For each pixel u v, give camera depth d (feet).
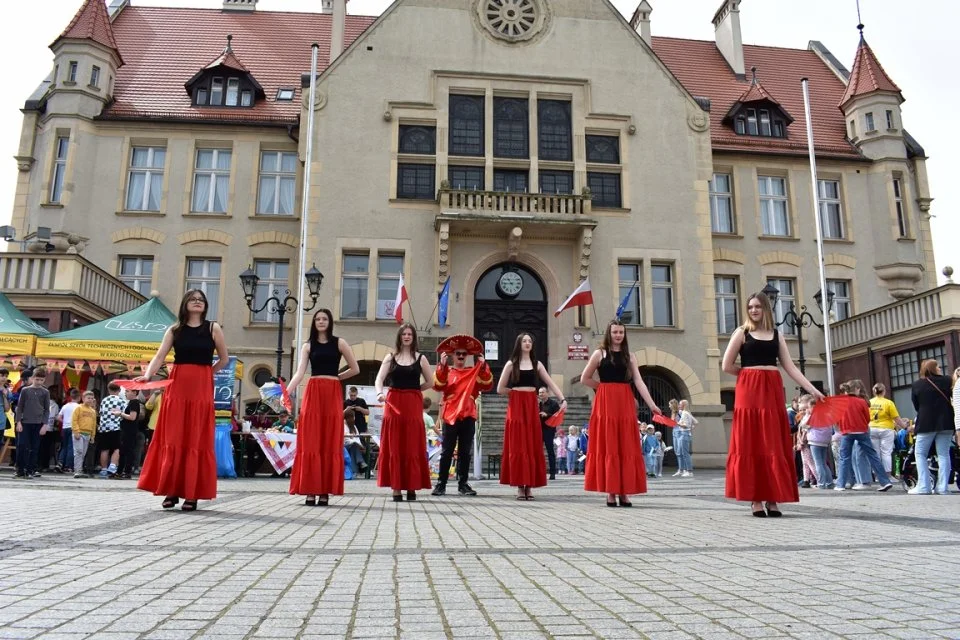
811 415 24.81
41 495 28.50
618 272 79.92
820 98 105.81
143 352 50.57
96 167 81.41
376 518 22.27
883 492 39.22
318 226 75.87
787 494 23.59
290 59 98.32
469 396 33.91
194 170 83.41
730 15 109.81
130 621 9.29
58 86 81.30
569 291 78.43
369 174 77.66
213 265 82.17
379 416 57.57
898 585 12.09
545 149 82.07
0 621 9.20
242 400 77.71
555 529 19.93
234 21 104.68
